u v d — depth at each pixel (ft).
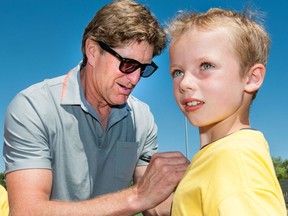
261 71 5.33
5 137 9.97
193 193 4.69
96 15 9.95
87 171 10.57
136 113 11.71
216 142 4.96
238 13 5.61
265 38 5.61
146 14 9.75
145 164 12.04
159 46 10.03
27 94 9.96
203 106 5.08
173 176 7.80
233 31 5.16
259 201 3.94
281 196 4.36
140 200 8.18
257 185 4.06
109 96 9.95
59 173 10.36
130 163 11.39
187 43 5.22
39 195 9.09
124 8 9.61
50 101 10.09
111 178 11.15
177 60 5.31
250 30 5.33
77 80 10.52
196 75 5.13
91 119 10.44
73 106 10.28
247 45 5.20
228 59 5.07
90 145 10.52
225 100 5.05
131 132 11.42
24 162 9.39
